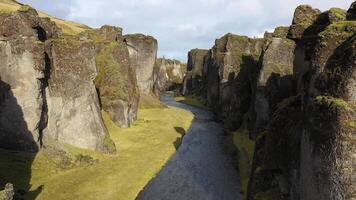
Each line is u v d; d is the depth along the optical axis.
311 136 29.28
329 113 26.88
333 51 30.41
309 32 40.47
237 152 69.69
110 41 90.00
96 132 61.12
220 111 105.56
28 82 49.03
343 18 37.31
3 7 58.56
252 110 77.12
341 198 25.91
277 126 38.34
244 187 52.16
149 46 117.00
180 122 95.31
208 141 78.12
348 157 25.73
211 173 58.09
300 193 31.70
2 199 29.12
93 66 62.28
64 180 48.06
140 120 90.88
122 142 70.00
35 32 50.59
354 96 26.55
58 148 54.25
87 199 44.44
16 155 48.16
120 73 83.75
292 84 58.78
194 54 174.25
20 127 49.09
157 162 61.34
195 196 49.12
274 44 71.31
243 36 114.50
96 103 64.44
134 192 48.81
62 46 57.62
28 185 44.28
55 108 55.75
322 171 27.44
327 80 28.91
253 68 93.00
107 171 53.91
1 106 48.16
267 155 38.88
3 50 47.69
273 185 38.41
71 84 58.00
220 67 110.69
